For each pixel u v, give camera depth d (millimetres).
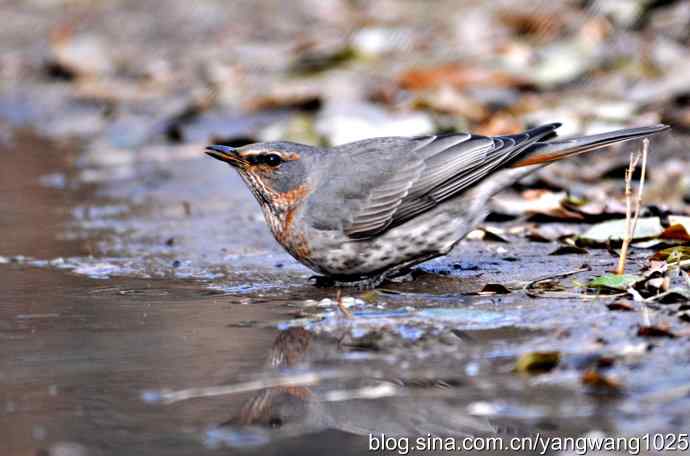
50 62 27562
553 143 11242
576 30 24062
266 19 30328
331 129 19078
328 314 9750
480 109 19484
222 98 22984
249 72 24828
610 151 16750
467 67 22203
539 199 13445
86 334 9359
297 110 21594
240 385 7867
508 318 9266
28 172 18781
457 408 7336
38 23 32531
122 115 23312
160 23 31281
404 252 11242
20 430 7145
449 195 11133
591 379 7438
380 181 11062
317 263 11312
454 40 25109
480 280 10875
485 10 27109
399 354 8422
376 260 11211
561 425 7039
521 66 22141
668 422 6980
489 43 24281
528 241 12586
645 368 7758
